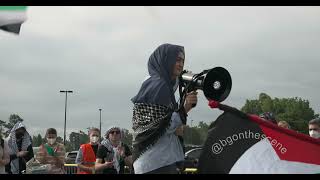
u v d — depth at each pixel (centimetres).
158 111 338
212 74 336
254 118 319
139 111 345
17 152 899
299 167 317
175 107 353
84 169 872
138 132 344
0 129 817
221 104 317
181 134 370
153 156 340
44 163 905
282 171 315
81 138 4000
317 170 317
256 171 313
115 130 835
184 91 347
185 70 362
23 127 909
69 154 1806
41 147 913
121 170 856
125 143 865
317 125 659
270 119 606
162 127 336
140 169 341
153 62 353
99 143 888
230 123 318
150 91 341
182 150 368
